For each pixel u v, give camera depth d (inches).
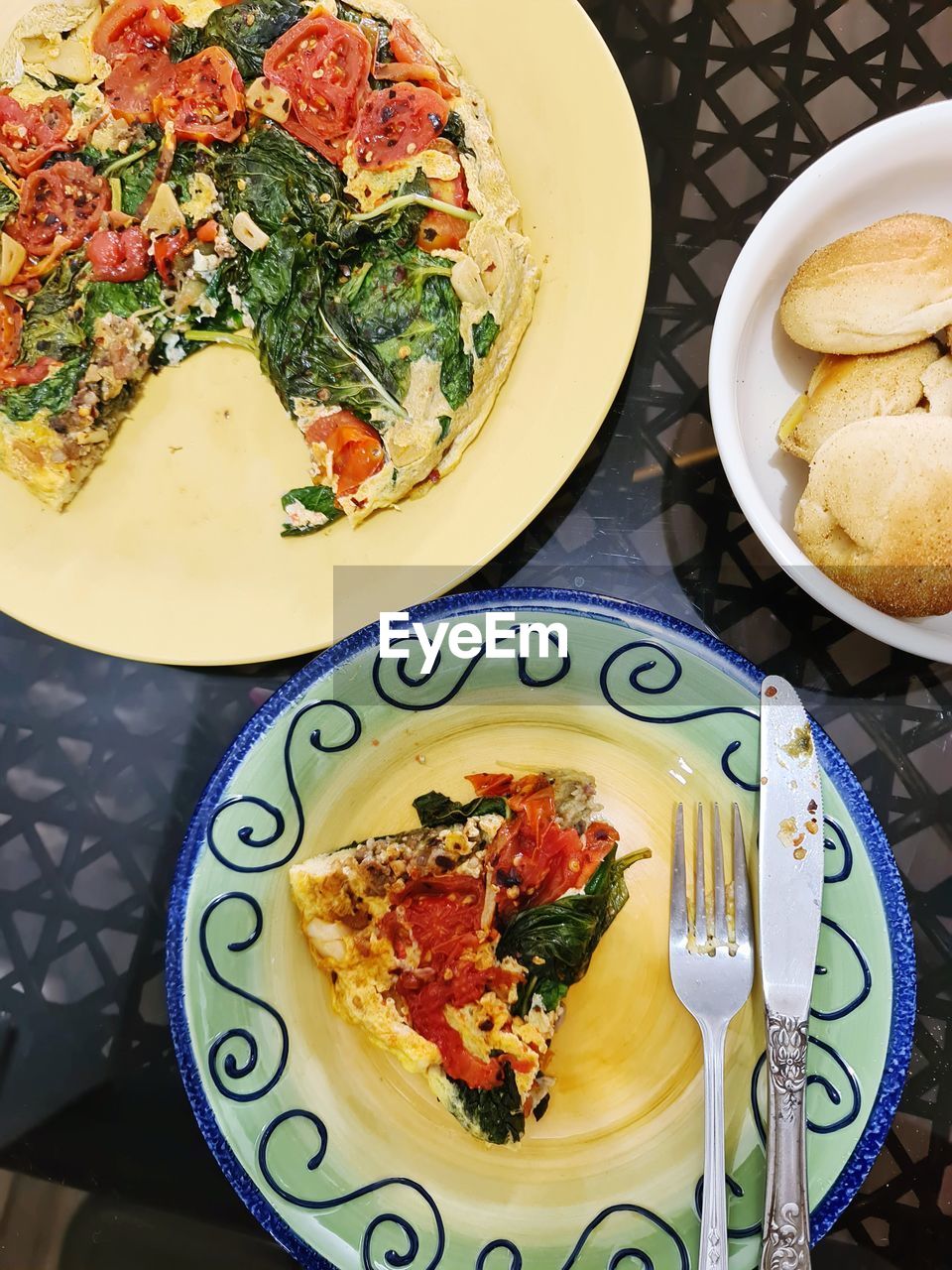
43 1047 15.8
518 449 15.5
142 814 16.2
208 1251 15.3
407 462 15.4
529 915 14.3
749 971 14.1
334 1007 14.5
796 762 14.3
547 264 15.8
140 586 15.9
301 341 16.1
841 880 14.1
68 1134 15.6
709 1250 13.0
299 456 16.3
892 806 15.7
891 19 16.7
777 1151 13.2
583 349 15.4
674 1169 14.0
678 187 16.6
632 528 16.2
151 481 16.4
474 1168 14.2
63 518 16.2
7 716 16.5
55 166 16.7
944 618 14.2
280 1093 14.3
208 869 14.5
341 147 16.3
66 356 16.3
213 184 16.5
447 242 16.0
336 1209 14.0
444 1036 14.2
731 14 16.8
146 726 16.4
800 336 13.9
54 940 16.1
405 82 16.1
